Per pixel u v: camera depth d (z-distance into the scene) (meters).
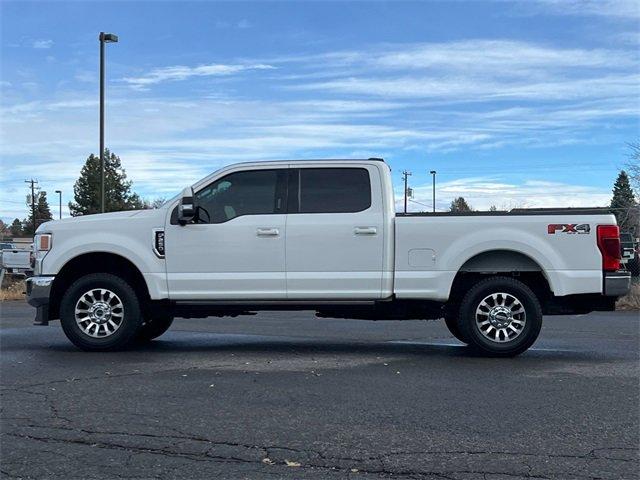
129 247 7.98
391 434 4.90
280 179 8.03
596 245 7.73
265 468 4.24
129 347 8.72
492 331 7.88
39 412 5.43
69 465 4.29
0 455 4.47
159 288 7.96
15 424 5.12
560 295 7.72
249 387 6.31
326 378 6.73
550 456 4.45
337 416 5.35
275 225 7.91
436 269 7.82
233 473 4.16
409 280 7.83
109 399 5.84
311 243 7.88
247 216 7.96
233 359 7.80
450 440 4.77
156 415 5.35
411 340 9.56
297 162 8.05
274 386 6.36
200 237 7.95
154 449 4.58
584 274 7.70
